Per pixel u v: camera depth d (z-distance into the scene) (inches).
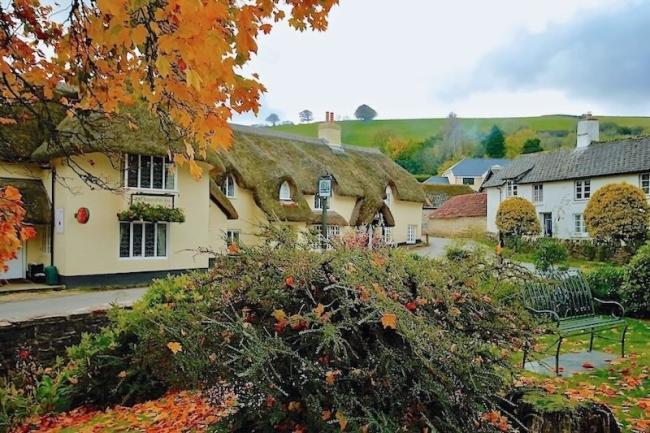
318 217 878.4
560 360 234.7
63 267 557.0
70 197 551.5
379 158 1277.1
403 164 3026.6
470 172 2536.9
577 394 179.8
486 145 3006.9
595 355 245.0
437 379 103.5
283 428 122.5
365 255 125.0
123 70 131.6
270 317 124.8
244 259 136.1
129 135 559.8
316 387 113.6
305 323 113.3
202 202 666.2
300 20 128.0
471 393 105.2
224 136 107.5
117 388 207.2
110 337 226.2
